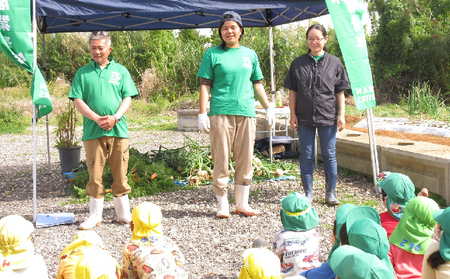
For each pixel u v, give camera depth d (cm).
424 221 276
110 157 534
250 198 646
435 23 1886
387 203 326
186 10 565
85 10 538
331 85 580
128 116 1928
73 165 869
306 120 585
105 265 224
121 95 536
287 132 959
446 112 1236
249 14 885
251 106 548
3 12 502
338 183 708
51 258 438
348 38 586
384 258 213
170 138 1336
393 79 1945
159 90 2267
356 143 735
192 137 1339
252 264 226
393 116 1276
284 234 319
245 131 546
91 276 220
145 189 695
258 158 827
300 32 2205
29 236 278
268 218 546
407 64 1959
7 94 2195
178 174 785
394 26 1903
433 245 244
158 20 848
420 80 1944
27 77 2550
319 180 739
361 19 597
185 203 632
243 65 539
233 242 470
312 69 580
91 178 530
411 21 1873
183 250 452
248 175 555
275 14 888
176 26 898
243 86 541
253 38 2128
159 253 293
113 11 546
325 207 583
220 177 548
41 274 279
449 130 834
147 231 300
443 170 569
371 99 599
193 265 414
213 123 542
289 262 311
